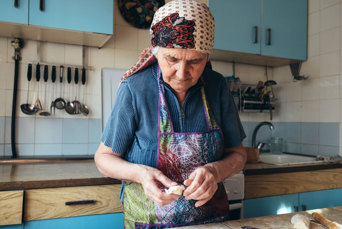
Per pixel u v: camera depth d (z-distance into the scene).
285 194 1.76
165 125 0.85
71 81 1.92
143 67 0.89
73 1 1.60
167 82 0.80
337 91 2.08
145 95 0.85
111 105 1.92
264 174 1.69
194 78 0.78
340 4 2.07
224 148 0.99
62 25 1.58
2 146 1.78
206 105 0.90
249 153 1.94
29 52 1.82
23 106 1.80
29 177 1.29
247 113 2.47
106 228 1.34
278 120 2.60
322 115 2.20
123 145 0.86
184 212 0.85
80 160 1.82
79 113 1.93
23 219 1.21
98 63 1.99
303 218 0.82
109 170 0.82
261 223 0.83
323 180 1.87
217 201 0.90
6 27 1.57
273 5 2.20
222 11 2.01
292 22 2.28
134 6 2.04
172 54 0.72
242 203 1.60
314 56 2.28
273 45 2.20
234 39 2.05
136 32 2.09
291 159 2.28
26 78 1.82
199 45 0.71
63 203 1.27
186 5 0.73
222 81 0.96
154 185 0.71
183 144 0.85
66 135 1.91
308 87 2.32
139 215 0.87
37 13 1.53
